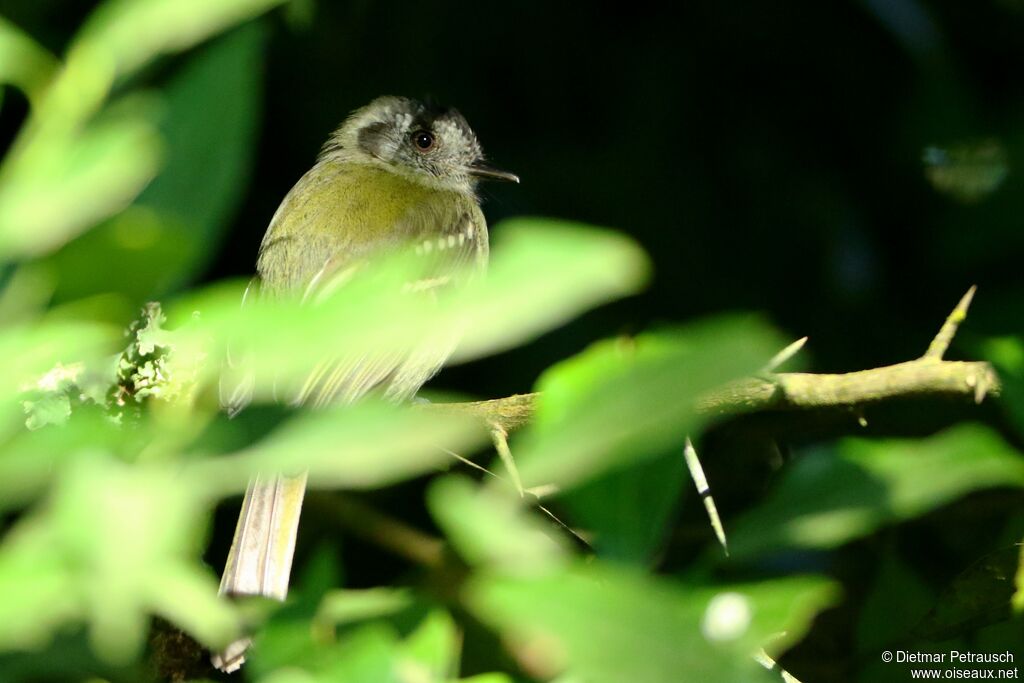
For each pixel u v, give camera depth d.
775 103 3.37
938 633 1.82
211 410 1.12
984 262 3.09
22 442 0.87
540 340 3.00
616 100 3.36
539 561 0.96
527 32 3.36
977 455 1.47
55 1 2.72
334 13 3.17
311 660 1.14
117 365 1.10
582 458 0.89
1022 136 2.98
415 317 0.84
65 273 0.93
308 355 0.85
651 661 0.90
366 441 0.84
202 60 1.32
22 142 1.13
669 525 2.07
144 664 1.42
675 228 3.20
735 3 3.34
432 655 1.18
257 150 3.31
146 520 0.77
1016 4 3.29
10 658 1.14
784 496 1.45
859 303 3.11
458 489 1.00
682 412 0.90
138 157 0.97
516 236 0.83
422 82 3.38
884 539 2.40
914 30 2.98
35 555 0.87
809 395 1.87
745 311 3.11
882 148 3.31
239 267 3.31
